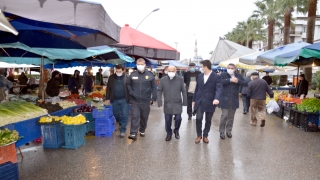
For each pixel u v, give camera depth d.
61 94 10.18
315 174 4.16
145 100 6.16
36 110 5.27
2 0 2.47
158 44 8.34
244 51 14.48
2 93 7.71
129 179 3.93
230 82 6.15
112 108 6.97
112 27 3.62
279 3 22.17
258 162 4.68
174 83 5.94
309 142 6.05
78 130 5.54
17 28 3.72
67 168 4.33
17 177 3.63
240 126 7.94
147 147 5.54
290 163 4.63
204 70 5.72
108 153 5.13
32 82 19.53
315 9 16.83
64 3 2.73
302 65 10.82
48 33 4.66
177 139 6.23
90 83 14.20
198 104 5.80
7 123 4.29
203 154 5.10
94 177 3.98
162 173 4.16
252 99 7.86
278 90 14.87
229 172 4.22
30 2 2.57
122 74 6.59
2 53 6.25
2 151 3.40
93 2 2.92
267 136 6.62
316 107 7.16
